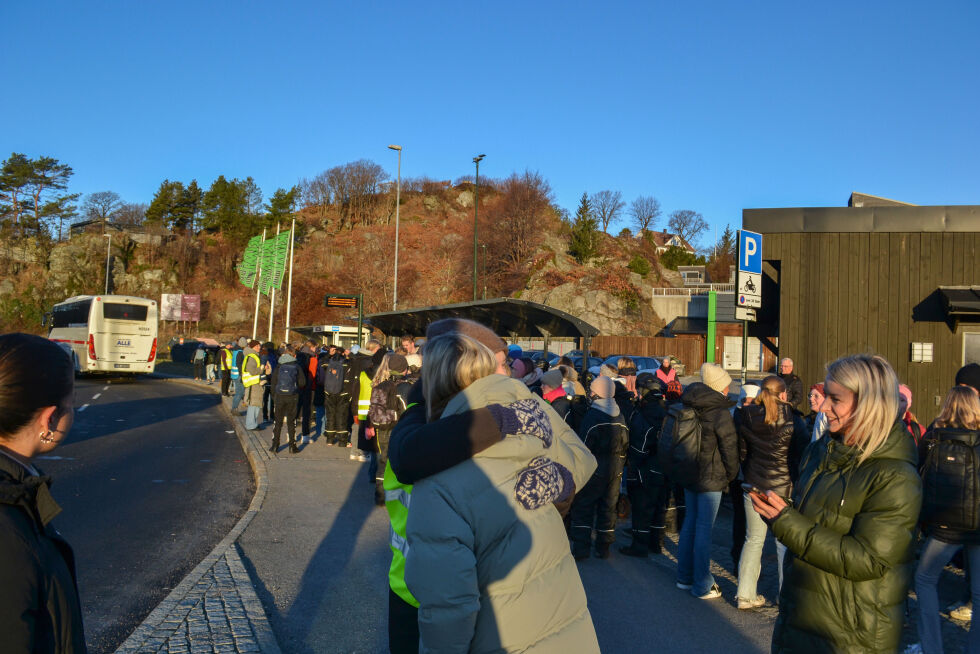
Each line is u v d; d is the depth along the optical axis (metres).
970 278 9.42
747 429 4.98
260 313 70.12
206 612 4.34
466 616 1.88
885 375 2.40
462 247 77.00
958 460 3.96
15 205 76.69
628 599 5.01
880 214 9.77
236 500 8.37
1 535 1.32
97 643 4.13
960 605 5.01
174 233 82.12
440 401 2.25
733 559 5.95
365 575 5.29
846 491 2.38
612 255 74.75
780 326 10.09
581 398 7.07
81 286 72.06
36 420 1.54
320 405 17.44
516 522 1.99
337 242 83.12
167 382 31.33
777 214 10.18
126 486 8.88
